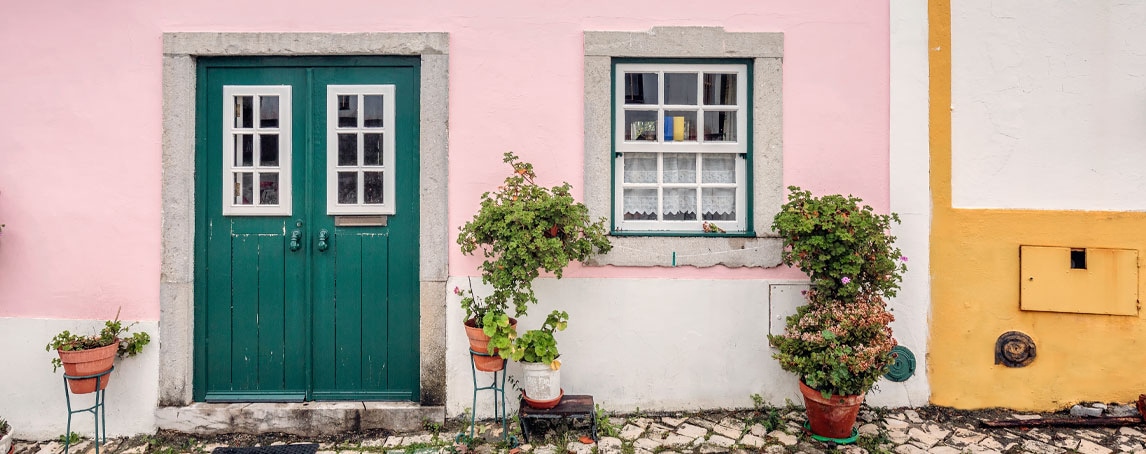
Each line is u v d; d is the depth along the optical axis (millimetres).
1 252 3514
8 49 3498
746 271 3658
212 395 3637
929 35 3641
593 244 3434
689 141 3754
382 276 3648
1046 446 3258
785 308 3650
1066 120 3633
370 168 3625
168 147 3498
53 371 3498
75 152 3500
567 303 3613
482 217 3182
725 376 3668
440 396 3586
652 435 3363
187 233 3539
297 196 3625
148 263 3521
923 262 3658
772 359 3666
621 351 3639
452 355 3584
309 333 3637
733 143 3727
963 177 3656
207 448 3357
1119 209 3613
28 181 3508
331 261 3639
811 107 3641
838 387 3076
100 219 3506
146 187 3508
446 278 3564
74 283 3516
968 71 3643
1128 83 3602
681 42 3605
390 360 3672
